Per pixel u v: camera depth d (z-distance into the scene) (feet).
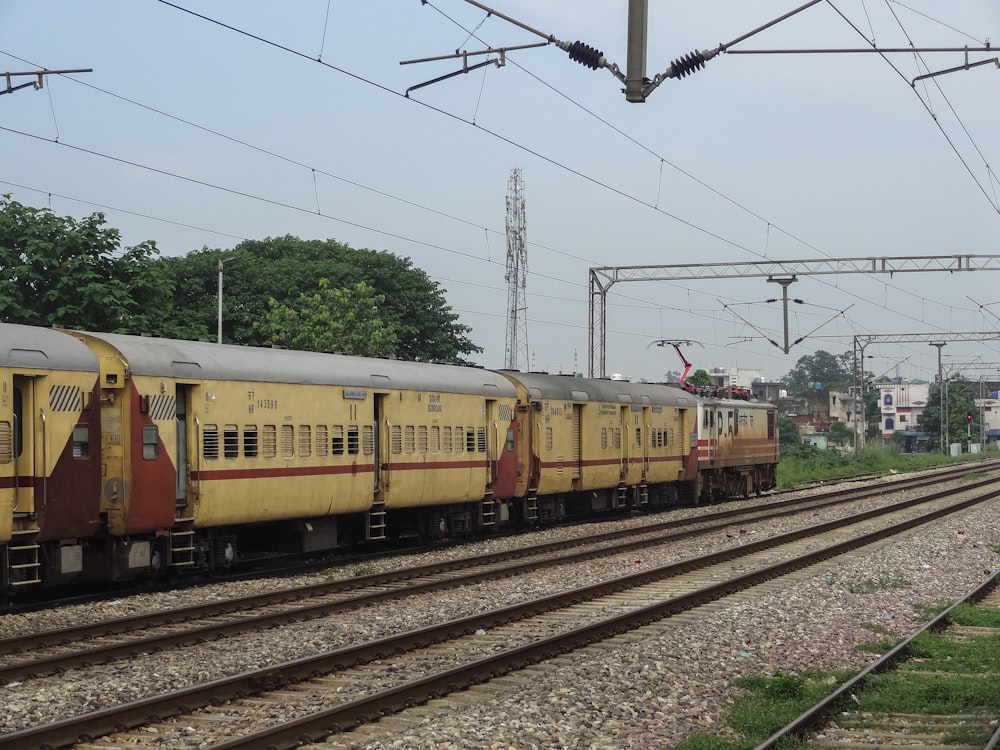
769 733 32.37
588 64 49.47
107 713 30.09
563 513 104.47
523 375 98.12
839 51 53.36
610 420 109.29
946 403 364.58
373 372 76.69
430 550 80.89
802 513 115.55
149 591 58.95
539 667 40.04
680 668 39.99
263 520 66.59
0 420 49.96
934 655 44.29
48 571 53.78
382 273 213.25
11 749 27.43
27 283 105.91
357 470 73.61
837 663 43.19
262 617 47.24
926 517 103.04
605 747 30.30
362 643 40.45
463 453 85.66
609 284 147.95
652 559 74.79
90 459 54.54
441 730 31.01
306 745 29.63
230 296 195.93
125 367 57.00
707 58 50.44
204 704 33.22
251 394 65.31
